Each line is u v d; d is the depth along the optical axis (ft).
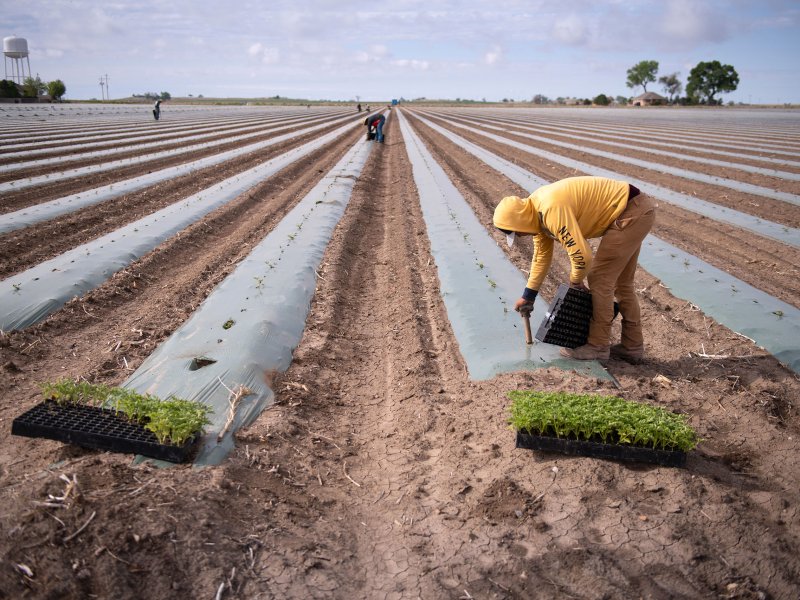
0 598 9.23
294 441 14.84
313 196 45.60
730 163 66.33
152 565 9.97
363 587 10.54
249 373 17.49
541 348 19.88
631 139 98.89
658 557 11.09
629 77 397.80
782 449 14.65
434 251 32.30
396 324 23.27
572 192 16.37
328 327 22.47
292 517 11.98
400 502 12.89
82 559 9.83
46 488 11.09
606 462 13.51
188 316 22.67
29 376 17.78
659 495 12.60
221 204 42.01
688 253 32.27
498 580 10.69
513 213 16.39
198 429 13.70
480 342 20.70
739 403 16.78
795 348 20.17
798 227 38.60
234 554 10.61
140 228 33.83
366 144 88.17
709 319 23.13
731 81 338.95
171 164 62.49
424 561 11.16
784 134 107.45
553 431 14.08
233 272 27.27
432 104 463.83
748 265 31.09
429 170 62.39
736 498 12.67
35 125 107.14
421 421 15.94
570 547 11.31
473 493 12.96
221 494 11.98
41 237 31.50
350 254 32.45
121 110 202.59
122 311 23.36
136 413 14.19
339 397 17.76
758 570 10.94
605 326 18.24
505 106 376.68
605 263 17.33
